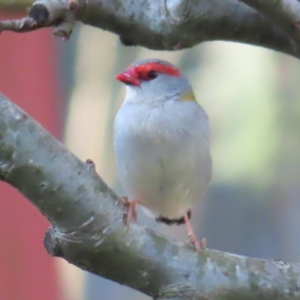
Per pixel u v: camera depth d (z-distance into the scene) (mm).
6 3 7852
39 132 5098
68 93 13438
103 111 13492
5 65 11492
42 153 5082
